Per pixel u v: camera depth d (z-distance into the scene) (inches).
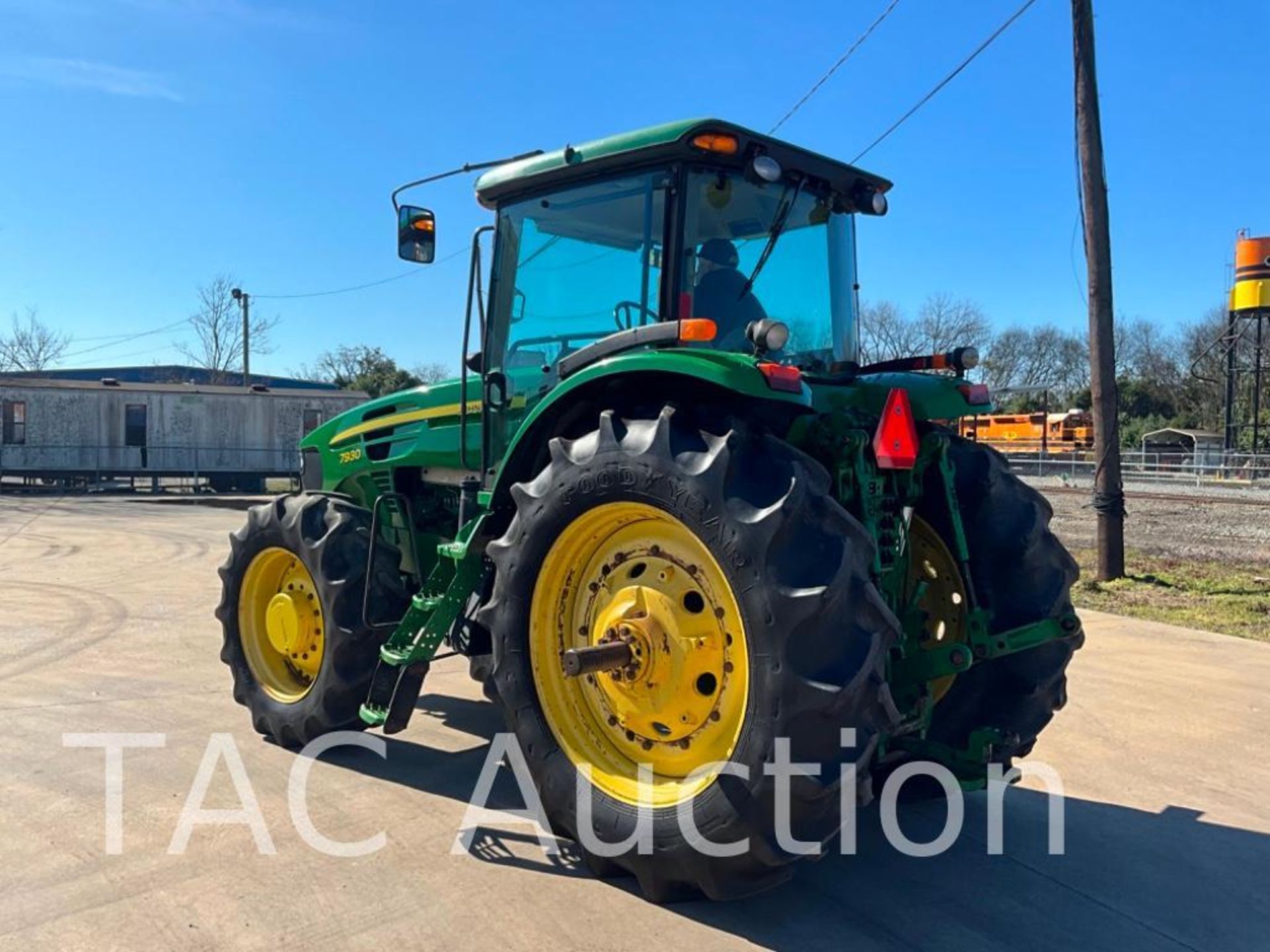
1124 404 2155.5
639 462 119.3
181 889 125.0
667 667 121.5
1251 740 189.6
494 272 166.4
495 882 127.6
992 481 152.6
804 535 111.0
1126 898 127.0
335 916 118.3
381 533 197.2
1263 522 637.3
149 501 940.0
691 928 116.6
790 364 152.5
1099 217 387.5
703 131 133.9
